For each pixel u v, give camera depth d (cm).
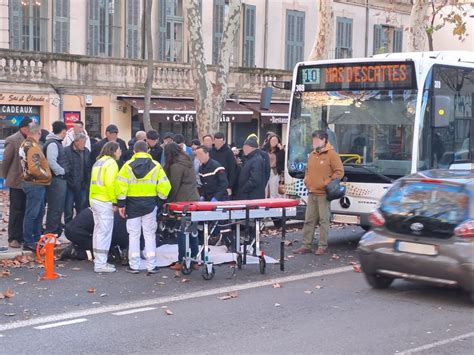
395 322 787
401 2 3938
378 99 1234
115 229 1095
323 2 2183
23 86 2566
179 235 1053
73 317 803
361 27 3756
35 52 2580
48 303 868
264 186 1255
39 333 736
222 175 1169
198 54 1897
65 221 1273
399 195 916
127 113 2823
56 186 1198
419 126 1189
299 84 1326
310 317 808
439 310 843
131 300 888
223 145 1312
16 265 1088
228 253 1149
